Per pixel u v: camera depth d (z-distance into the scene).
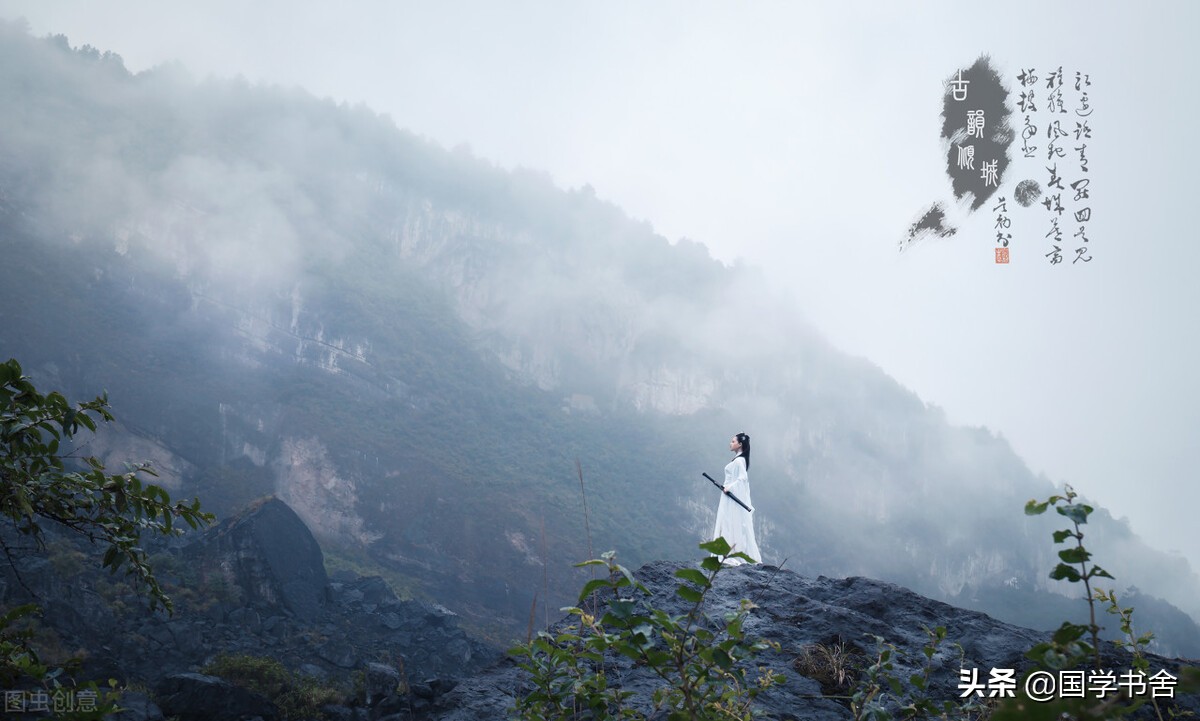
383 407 124.81
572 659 2.88
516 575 97.75
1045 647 1.93
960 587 155.00
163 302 116.88
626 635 2.43
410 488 106.25
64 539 33.94
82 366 94.38
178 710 17.69
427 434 125.50
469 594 93.00
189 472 93.19
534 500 115.50
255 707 18.80
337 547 93.62
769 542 140.62
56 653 25.17
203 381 106.50
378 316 141.75
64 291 105.56
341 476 103.56
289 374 118.69
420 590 87.38
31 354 90.06
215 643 31.97
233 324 120.50
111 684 2.62
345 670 35.12
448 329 159.00
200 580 37.69
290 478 100.88
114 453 88.00
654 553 116.88
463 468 118.38
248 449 101.69
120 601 30.88
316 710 21.98
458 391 140.38
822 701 4.40
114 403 92.50
